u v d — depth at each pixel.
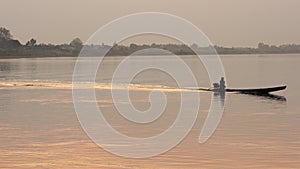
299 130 134.38
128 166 95.44
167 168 93.88
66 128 140.00
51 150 108.75
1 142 117.88
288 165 95.50
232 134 129.38
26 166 94.62
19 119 158.50
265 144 115.12
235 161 98.81
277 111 180.25
